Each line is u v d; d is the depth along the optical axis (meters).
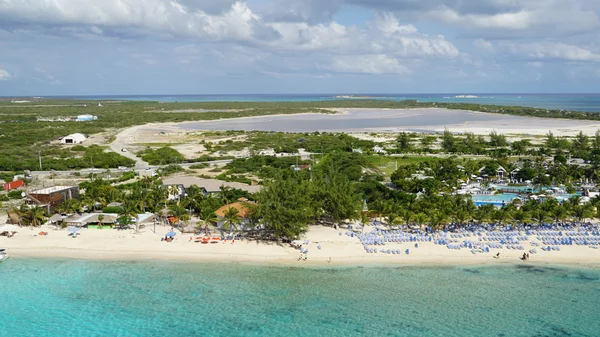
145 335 62.94
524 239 94.50
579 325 65.56
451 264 84.31
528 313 68.50
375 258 86.62
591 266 83.50
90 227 102.94
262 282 77.50
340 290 74.81
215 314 67.75
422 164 172.50
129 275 80.38
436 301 71.56
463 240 94.31
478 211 100.38
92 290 75.12
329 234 98.06
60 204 111.00
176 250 90.56
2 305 70.62
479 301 71.62
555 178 149.75
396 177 151.50
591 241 92.62
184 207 109.38
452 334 63.06
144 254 88.94
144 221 101.69
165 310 68.94
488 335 63.00
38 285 76.88
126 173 163.12
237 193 121.31
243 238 96.31
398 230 100.06
